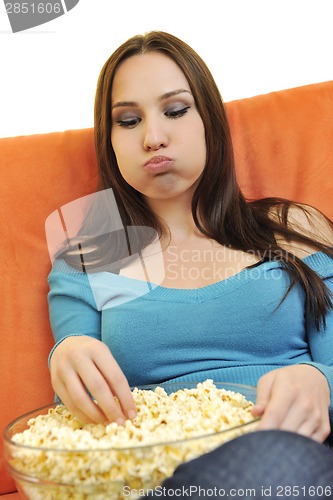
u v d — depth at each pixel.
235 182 1.28
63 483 0.66
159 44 1.22
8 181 1.33
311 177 1.34
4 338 1.26
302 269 1.17
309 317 1.17
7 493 1.20
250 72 1.67
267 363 1.14
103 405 0.80
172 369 1.14
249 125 1.38
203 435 0.66
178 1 1.64
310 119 1.37
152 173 1.17
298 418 0.74
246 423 0.70
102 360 0.86
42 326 1.29
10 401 1.24
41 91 1.63
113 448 0.64
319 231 1.29
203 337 1.13
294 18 1.65
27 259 1.31
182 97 1.19
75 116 1.65
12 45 1.60
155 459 0.64
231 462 0.62
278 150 1.37
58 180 1.34
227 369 1.12
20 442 0.74
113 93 1.23
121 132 1.21
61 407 0.87
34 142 1.37
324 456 0.65
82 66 1.63
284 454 0.64
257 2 1.65
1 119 1.62
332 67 1.67
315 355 1.16
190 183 1.21
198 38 1.65
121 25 1.63
